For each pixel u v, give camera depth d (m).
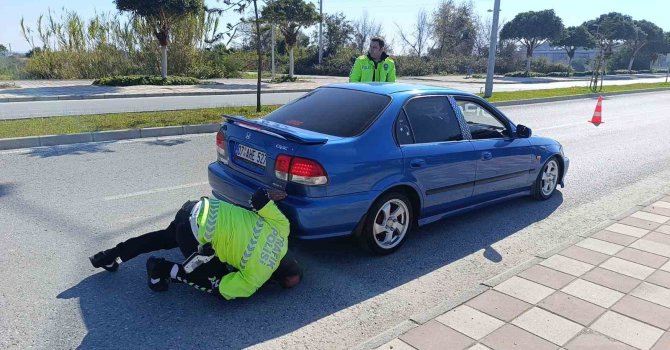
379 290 3.75
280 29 29.03
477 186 4.94
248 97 18.34
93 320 3.19
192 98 17.48
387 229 4.31
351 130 4.06
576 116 14.77
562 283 3.71
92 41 26.00
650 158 8.93
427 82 33.53
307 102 4.70
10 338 2.96
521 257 4.45
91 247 4.27
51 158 7.42
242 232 3.31
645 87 28.77
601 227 4.92
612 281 3.75
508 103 17.50
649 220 5.14
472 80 37.16
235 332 3.13
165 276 3.42
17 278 3.69
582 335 3.04
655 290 3.61
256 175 4.06
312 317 3.34
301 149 3.72
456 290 3.79
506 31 51.28
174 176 6.67
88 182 6.22
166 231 3.80
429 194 4.47
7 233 4.50
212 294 3.37
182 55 27.73
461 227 5.16
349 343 3.06
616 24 55.12
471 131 4.93
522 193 5.74
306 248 4.46
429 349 2.88
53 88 19.12
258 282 3.38
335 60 41.75
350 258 4.29
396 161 4.10
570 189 6.70
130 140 9.08
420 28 56.66
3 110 12.78
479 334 3.04
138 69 26.56
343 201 3.81
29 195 5.62
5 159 7.27
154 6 21.55
